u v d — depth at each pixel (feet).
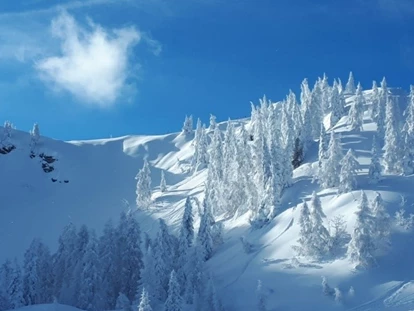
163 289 169.07
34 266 186.70
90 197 447.01
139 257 190.70
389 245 158.51
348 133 324.80
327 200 207.41
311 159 282.36
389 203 184.75
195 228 270.05
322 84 434.30
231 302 153.07
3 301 175.73
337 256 165.89
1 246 334.65
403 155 217.56
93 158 554.05
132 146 609.83
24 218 389.19
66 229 208.64
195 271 168.96
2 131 533.55
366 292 140.97
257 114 327.26
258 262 184.75
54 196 445.78
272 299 148.77
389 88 435.12
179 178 480.23
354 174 206.39
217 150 313.32
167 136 642.63
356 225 155.02
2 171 475.31
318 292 146.20
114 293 184.44
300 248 173.58
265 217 222.89
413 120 252.01
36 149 521.24
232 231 239.50
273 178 222.89
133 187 476.95
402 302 131.54
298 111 313.32
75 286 179.52
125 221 199.52
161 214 349.00
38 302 185.47
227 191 276.82
